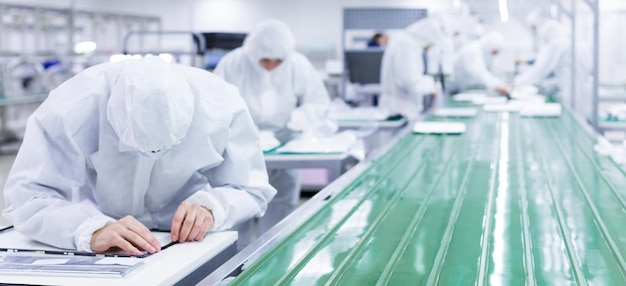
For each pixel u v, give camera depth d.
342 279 1.29
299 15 12.56
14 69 7.98
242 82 3.42
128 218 1.53
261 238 1.54
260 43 3.24
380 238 1.57
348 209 1.86
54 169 1.58
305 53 11.33
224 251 1.57
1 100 6.95
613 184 2.19
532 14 7.23
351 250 1.47
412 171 2.48
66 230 1.51
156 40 11.84
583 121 4.04
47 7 8.95
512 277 1.28
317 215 1.78
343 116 4.39
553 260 1.39
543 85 6.79
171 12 13.11
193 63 5.83
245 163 1.78
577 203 1.92
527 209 1.85
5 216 1.60
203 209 1.63
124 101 1.46
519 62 8.30
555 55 6.37
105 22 10.79
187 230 1.56
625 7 8.41
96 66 1.67
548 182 2.24
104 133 1.59
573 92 5.44
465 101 5.71
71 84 1.62
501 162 2.66
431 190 2.13
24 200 1.58
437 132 3.57
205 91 1.73
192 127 1.68
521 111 4.55
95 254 1.47
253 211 1.76
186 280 1.37
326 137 3.38
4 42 9.12
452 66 6.89
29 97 7.35
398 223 1.71
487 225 1.68
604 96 5.82
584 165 2.56
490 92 6.61
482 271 1.32
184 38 12.26
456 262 1.38
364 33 10.98
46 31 9.79
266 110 3.44
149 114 1.42
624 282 1.25
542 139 3.31
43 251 1.50
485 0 7.36
